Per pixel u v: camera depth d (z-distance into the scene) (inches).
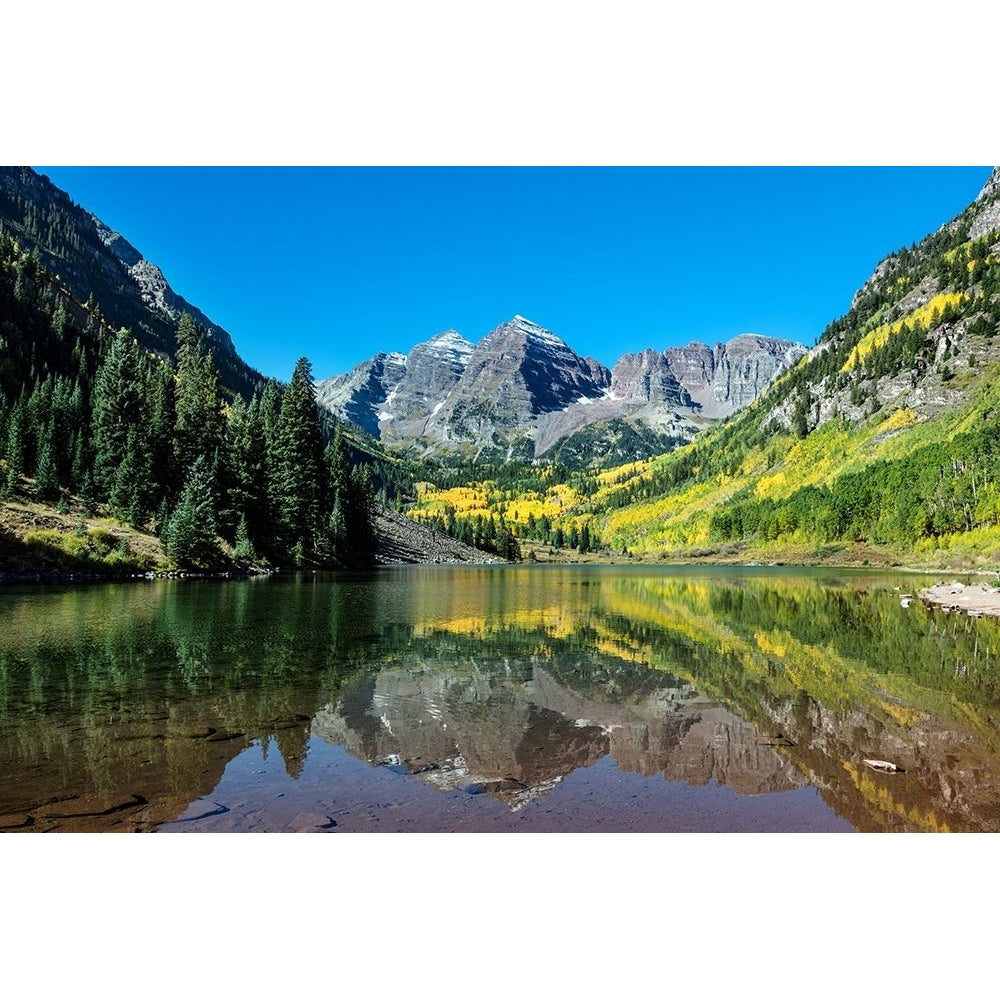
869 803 388.5
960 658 884.6
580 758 462.3
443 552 5762.8
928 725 557.6
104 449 2753.4
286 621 1195.3
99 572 2137.1
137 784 392.2
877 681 738.2
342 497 4114.2
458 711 586.2
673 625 1242.0
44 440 2687.0
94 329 5969.5
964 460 4404.5
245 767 425.7
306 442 3754.9
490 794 389.7
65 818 343.9
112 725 515.8
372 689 665.0
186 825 336.5
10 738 480.7
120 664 766.5
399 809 364.2
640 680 737.0
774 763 455.8
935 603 1631.4
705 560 6323.8
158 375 3818.9
